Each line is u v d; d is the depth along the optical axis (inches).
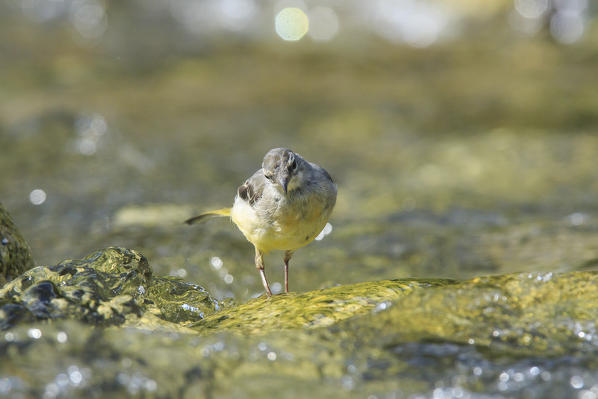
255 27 1214.9
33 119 772.0
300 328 251.4
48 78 971.3
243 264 442.3
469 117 839.7
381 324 249.9
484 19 1210.6
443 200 581.9
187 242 470.6
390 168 681.6
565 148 705.0
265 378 217.3
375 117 853.2
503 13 1204.5
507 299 255.8
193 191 601.0
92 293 267.7
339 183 643.5
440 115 853.8
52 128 749.3
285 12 1237.1
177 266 430.3
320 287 418.0
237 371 221.3
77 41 1122.7
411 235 502.9
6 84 928.9
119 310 260.5
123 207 551.5
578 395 205.3
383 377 217.6
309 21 1222.3
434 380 215.5
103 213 538.0
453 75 1037.2
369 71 1067.3
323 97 942.4
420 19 1222.3
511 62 1088.2
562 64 1065.5
